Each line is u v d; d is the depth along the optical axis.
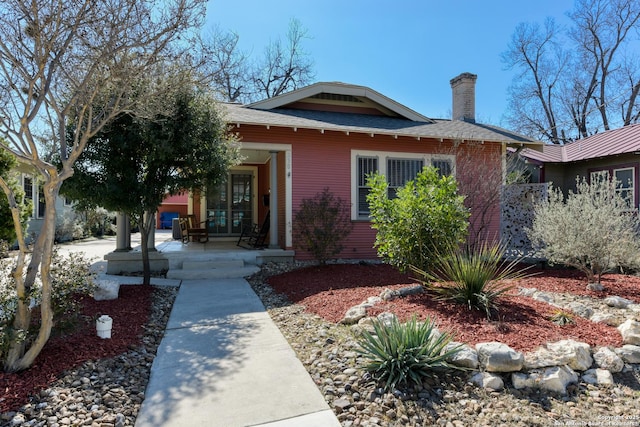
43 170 3.15
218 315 5.21
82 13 3.40
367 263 9.04
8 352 3.06
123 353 3.70
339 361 3.43
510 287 4.41
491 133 10.67
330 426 2.50
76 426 2.49
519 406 2.69
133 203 6.14
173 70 5.01
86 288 3.95
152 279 7.70
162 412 2.68
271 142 9.34
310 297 5.85
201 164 6.43
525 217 8.68
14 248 12.73
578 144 14.32
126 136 6.11
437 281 4.98
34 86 3.33
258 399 2.86
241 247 10.23
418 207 5.13
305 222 8.38
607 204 5.82
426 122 11.61
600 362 3.21
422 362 2.96
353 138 9.88
